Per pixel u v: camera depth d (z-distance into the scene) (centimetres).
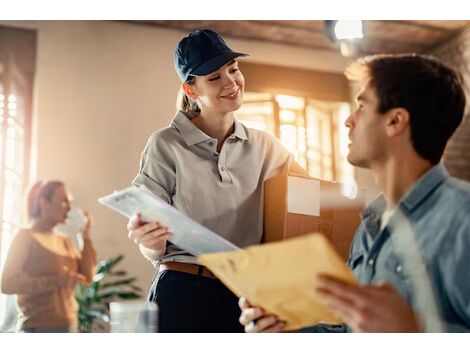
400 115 135
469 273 117
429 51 536
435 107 134
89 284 391
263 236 207
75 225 435
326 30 385
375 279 135
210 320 193
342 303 105
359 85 144
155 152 210
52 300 313
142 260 448
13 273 315
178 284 195
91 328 382
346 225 198
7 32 456
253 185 209
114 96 478
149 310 131
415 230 130
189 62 213
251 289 121
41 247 330
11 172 436
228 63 215
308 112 529
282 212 198
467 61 512
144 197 158
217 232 203
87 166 461
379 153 139
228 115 217
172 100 490
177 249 197
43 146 453
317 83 532
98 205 454
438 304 121
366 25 489
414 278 125
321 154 526
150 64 490
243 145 216
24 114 453
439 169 133
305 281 110
